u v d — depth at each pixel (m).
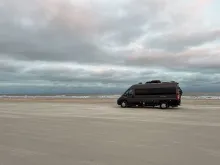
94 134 10.77
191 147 8.25
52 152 7.61
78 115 19.53
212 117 17.70
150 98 27.12
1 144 8.77
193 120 15.95
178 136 10.27
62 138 9.84
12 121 15.55
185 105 32.59
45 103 40.62
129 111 23.36
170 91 26.27
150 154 7.36
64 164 6.39
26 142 9.11
